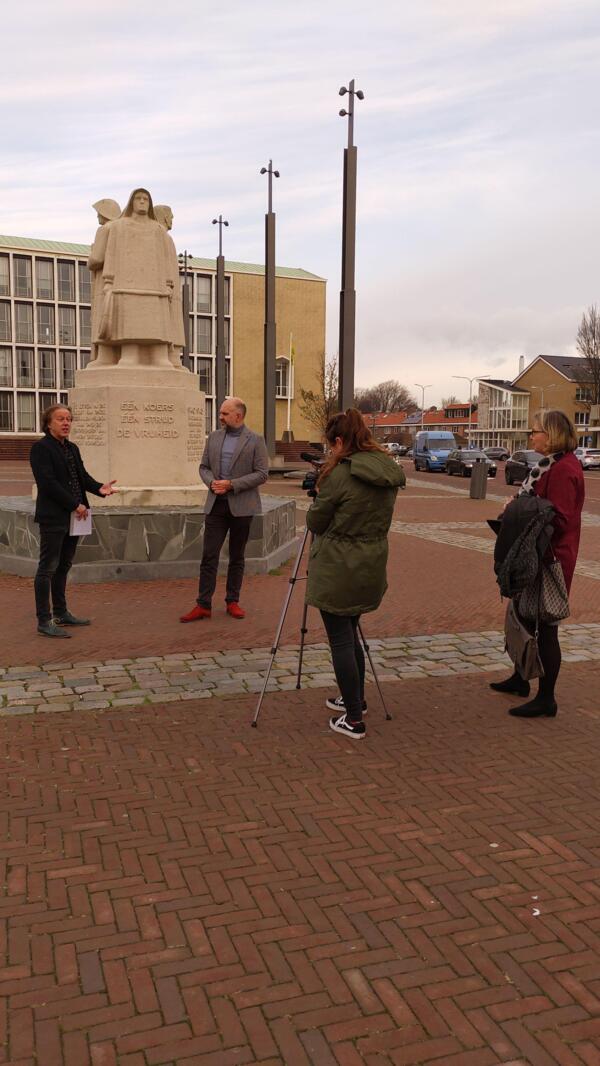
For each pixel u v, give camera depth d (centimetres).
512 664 597
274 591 823
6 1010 229
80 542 854
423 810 357
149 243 1041
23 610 734
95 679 539
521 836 334
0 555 920
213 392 6247
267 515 920
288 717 474
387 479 416
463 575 988
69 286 5891
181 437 1034
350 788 378
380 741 439
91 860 311
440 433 4481
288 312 6334
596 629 713
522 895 291
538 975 247
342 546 426
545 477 477
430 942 263
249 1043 218
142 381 1032
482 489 2305
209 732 447
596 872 308
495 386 9488
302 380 6412
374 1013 230
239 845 323
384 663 596
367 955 256
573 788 382
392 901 286
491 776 394
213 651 609
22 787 374
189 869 305
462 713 488
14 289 5728
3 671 552
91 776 387
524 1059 214
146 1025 224
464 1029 225
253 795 369
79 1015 228
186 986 240
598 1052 217
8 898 284
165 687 524
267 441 2966
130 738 437
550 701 482
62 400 5950
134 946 258
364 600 431
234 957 254
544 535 466
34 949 256
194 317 6138
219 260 3428
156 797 366
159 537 879
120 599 783
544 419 475
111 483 670
